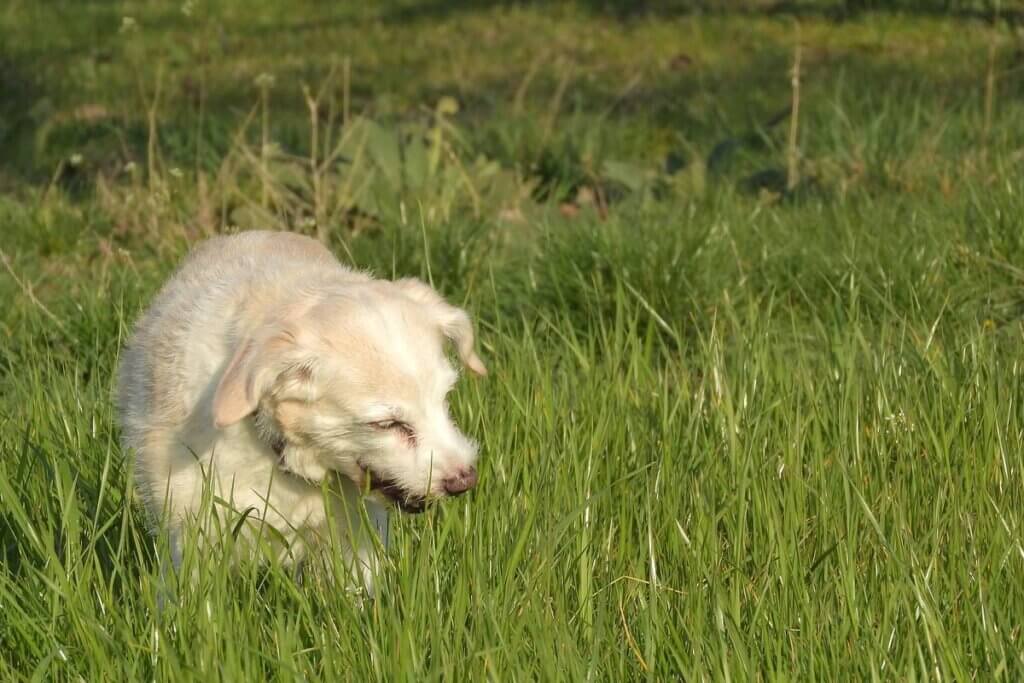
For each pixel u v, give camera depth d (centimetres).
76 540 698
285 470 730
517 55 2666
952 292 1161
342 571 698
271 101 2342
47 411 881
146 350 793
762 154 1722
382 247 1309
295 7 3353
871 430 873
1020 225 1233
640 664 638
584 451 845
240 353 695
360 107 2272
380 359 705
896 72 2272
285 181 1510
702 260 1211
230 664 602
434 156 1538
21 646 661
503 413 878
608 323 1162
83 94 2394
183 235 1412
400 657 613
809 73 2325
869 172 1556
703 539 740
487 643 624
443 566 719
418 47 2800
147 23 3150
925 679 612
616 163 1617
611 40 2750
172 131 1862
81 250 1437
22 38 2928
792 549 714
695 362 1070
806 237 1316
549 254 1230
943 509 775
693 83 2323
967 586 688
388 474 712
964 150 1602
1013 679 627
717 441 870
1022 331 1058
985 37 2525
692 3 3014
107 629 662
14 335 1155
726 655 614
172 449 742
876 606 682
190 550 670
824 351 1037
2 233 1468
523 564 719
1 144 1898
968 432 849
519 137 1764
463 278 1260
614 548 758
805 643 638
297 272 788
